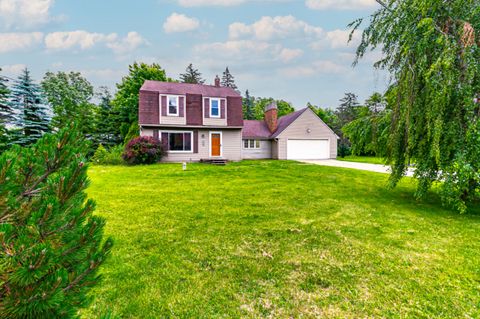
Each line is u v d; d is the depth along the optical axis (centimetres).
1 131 1572
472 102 454
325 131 2116
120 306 220
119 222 438
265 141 2131
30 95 1802
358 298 236
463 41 451
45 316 100
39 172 121
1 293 93
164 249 333
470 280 263
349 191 725
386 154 648
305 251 331
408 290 247
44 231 104
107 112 2339
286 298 236
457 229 415
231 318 209
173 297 234
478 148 443
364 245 351
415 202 604
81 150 138
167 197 626
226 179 908
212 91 1653
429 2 471
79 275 113
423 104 504
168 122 1481
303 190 729
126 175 977
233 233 392
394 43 538
